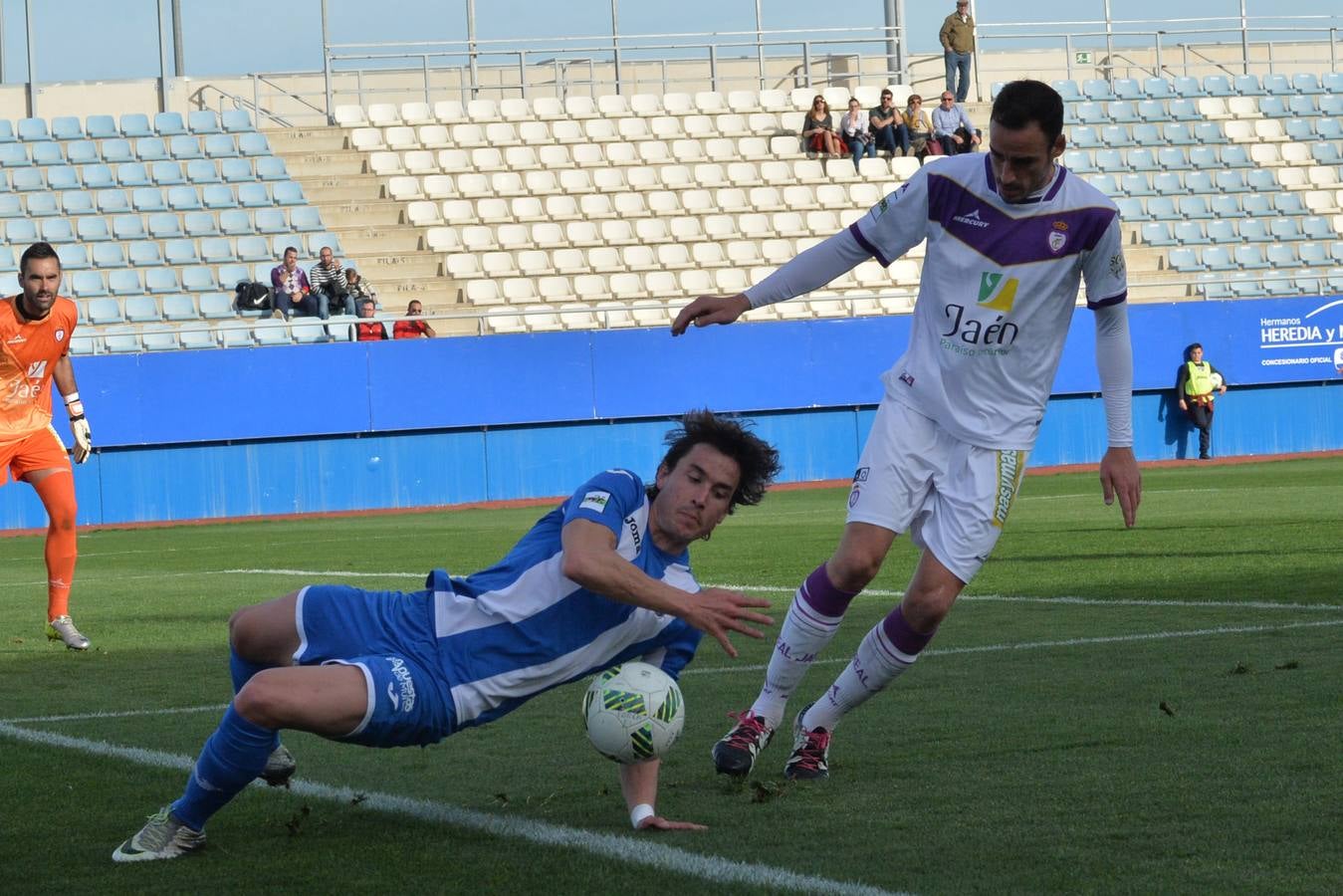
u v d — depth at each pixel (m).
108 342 32.62
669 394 33.38
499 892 4.57
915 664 8.91
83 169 37.16
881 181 40.03
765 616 4.95
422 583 15.23
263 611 5.28
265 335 32.75
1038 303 6.08
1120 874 4.57
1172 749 6.34
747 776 6.11
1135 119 42.97
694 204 38.81
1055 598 12.00
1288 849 4.79
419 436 32.44
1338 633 9.55
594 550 4.99
